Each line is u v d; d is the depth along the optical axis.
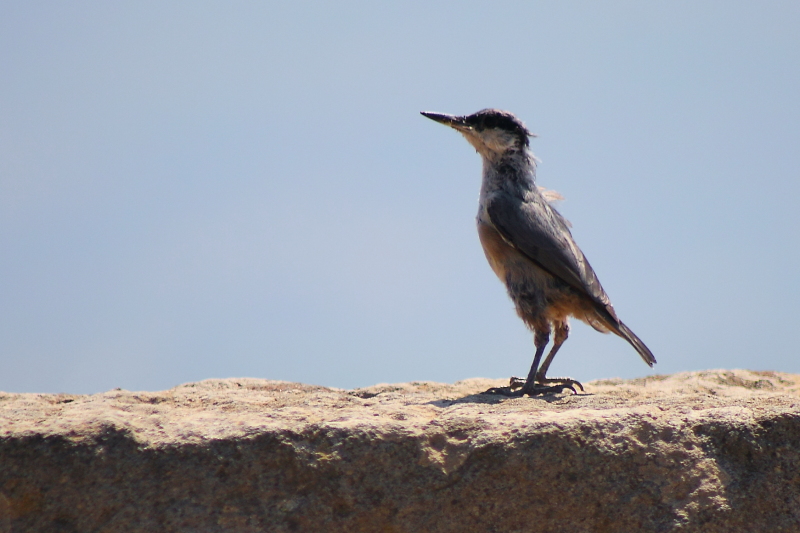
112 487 8.66
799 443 9.48
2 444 8.57
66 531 8.59
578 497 9.19
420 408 10.20
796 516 9.34
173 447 8.83
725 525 9.24
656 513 9.20
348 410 10.00
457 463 9.16
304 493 8.95
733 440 9.49
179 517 8.70
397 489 9.05
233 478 8.84
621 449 9.31
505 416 9.51
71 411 9.55
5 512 8.55
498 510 9.12
